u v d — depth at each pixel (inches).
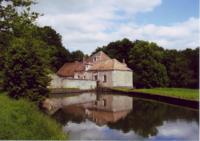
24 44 1250.6
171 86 3225.9
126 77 3174.2
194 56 3134.8
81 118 1261.1
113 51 4062.5
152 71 3174.2
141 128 1065.5
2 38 1259.2
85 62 3516.2
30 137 631.8
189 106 1547.7
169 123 1139.3
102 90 2915.8
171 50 3373.5
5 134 602.2
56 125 865.5
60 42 3927.2
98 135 951.6
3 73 1221.7
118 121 1205.1
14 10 1257.4
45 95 1285.7
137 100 1995.6
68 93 2623.0
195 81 3043.8
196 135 941.8
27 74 1217.4
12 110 783.1
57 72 3757.4
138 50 3272.6
